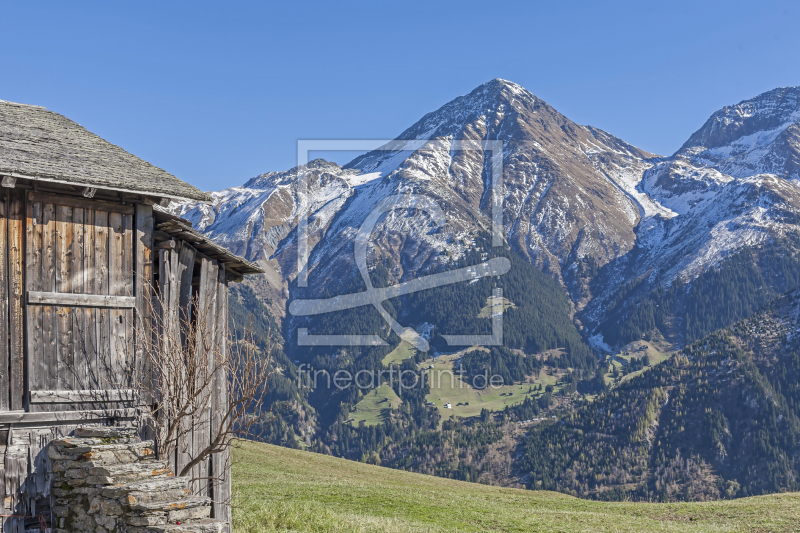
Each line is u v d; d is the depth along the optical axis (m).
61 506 12.68
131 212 14.51
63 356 13.27
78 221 13.77
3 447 12.42
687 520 36.03
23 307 13.02
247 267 18.33
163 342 14.32
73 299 13.49
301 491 36.69
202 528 11.23
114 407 13.72
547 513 36.22
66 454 12.68
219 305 17.41
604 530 29.77
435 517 31.58
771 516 33.78
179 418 13.81
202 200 14.79
